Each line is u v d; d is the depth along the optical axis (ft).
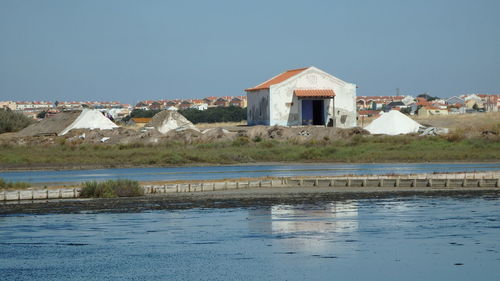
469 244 116.47
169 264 106.01
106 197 172.96
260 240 121.08
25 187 181.37
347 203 161.38
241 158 281.95
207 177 220.02
